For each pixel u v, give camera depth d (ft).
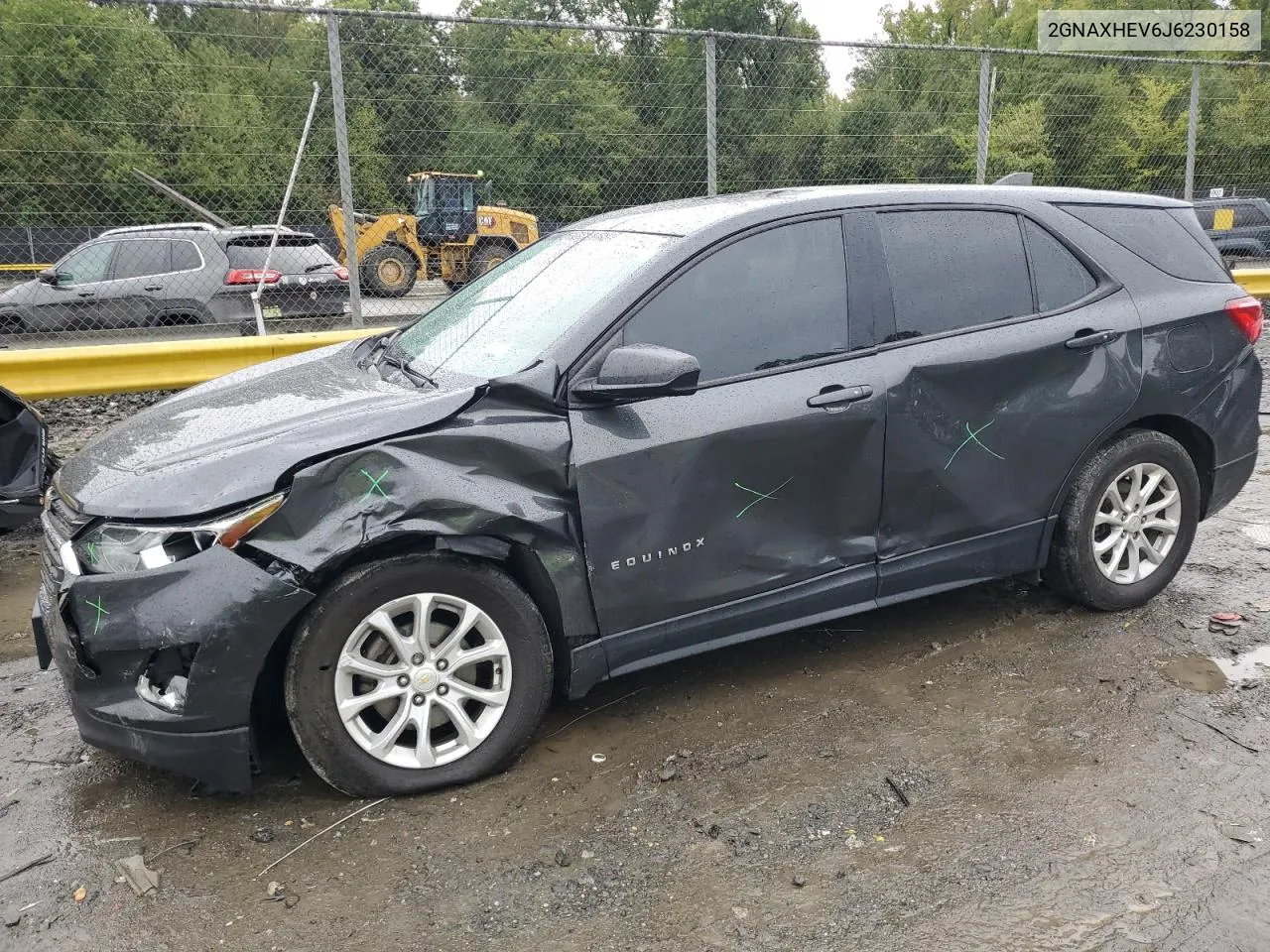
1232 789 10.01
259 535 9.25
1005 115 34.65
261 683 9.78
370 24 26.20
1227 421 14.23
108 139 25.16
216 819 9.93
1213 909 8.34
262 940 8.27
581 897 8.68
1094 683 12.25
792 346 11.48
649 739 11.25
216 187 26.25
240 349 25.26
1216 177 38.83
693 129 29.35
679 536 10.86
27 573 17.35
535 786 10.36
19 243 34.71
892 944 8.04
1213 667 12.60
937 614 14.39
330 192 27.20
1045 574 13.97
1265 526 18.06
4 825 9.94
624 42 28.37
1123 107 35.40
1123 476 13.66
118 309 34.55
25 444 16.66
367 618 9.68
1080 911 8.36
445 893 8.78
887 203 12.38
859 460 11.66
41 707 12.43
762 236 11.65
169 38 25.12
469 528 9.77
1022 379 12.57
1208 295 14.05
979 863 9.00
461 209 30.04
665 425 10.70
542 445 10.16
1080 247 13.35
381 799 10.16
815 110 31.04
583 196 28.84
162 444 10.41
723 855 9.20
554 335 10.96
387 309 30.66
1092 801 9.87
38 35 24.12
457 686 10.23
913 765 10.59
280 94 26.27
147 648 9.18
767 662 13.04
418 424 9.87
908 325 12.10
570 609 10.48
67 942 8.29
